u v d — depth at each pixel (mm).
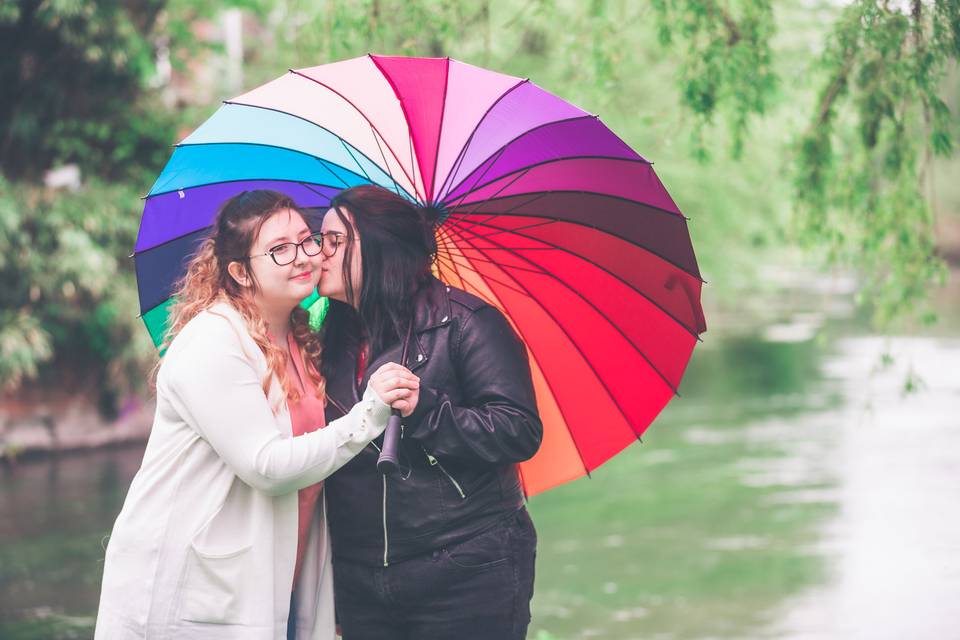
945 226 39219
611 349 3188
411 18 5805
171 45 15031
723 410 16109
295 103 3078
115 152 14016
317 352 3059
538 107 2891
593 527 9750
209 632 2738
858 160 6074
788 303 35906
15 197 12648
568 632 6836
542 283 3176
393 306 2947
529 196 3002
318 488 3006
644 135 11711
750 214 14578
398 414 2771
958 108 6207
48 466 12641
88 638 6668
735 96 5863
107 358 13898
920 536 8891
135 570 2766
